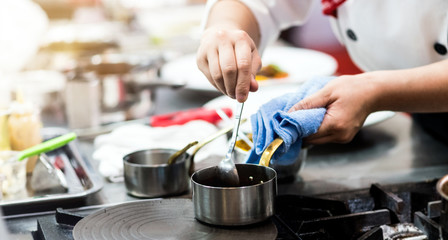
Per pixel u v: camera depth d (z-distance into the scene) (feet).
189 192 3.95
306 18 5.20
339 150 4.85
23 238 3.32
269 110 3.45
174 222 3.08
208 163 4.46
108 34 9.95
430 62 4.42
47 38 8.76
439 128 4.99
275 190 3.04
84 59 6.87
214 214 2.95
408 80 3.44
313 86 3.68
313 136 3.38
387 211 3.30
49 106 6.44
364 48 4.80
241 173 3.20
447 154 4.60
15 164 3.93
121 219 3.14
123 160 3.90
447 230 2.72
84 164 4.41
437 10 4.03
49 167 4.02
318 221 3.20
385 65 4.81
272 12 4.88
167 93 7.50
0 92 4.97
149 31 11.10
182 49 10.12
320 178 4.17
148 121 5.58
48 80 6.73
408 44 4.37
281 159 3.45
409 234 3.17
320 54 8.52
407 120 5.65
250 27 4.53
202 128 4.92
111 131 5.40
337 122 3.33
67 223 3.29
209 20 4.46
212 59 3.26
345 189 3.91
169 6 12.94
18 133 4.36
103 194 3.95
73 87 5.71
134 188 3.85
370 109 3.46
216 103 5.77
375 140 5.08
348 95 3.37
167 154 4.08
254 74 3.25
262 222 3.02
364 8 4.41
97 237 2.90
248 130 4.21
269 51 8.75
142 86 6.09
